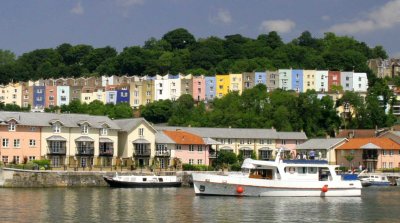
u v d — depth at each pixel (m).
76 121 153.12
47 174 129.00
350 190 113.12
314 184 110.50
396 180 161.38
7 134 143.38
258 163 109.81
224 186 108.62
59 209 89.25
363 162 185.25
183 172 145.12
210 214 86.00
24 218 80.06
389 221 83.12
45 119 149.62
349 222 81.94
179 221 79.56
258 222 80.06
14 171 126.31
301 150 190.88
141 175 135.50
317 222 81.44
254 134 187.00
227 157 171.50
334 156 189.12
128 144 159.38
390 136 197.00
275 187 108.56
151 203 98.25
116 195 111.50
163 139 165.38
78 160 151.88
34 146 146.62
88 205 94.62
